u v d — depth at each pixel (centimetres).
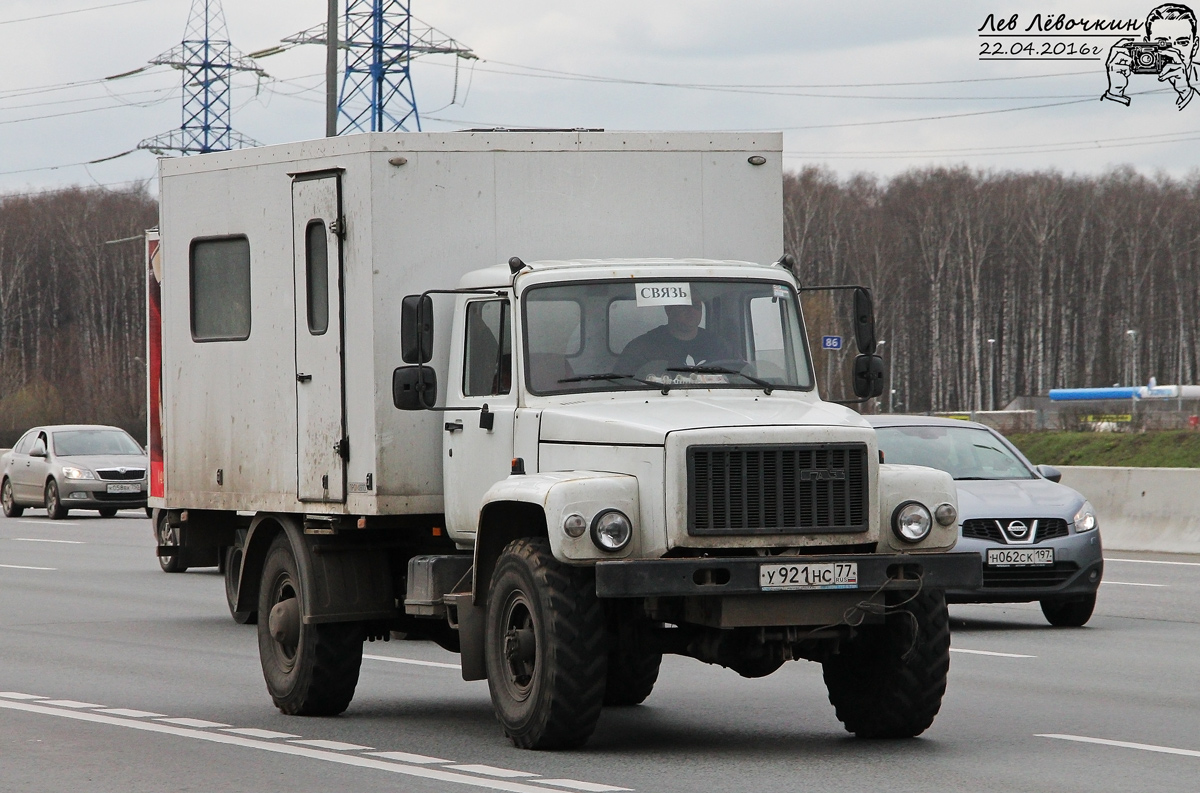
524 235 2953
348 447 2939
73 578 6275
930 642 2625
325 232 2991
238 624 4722
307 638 3000
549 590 2473
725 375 2725
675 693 3334
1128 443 13238
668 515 2422
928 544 2533
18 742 2725
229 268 3291
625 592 2361
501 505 2620
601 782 2308
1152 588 5409
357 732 2841
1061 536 4347
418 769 2436
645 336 2725
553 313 2720
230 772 2431
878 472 2511
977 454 4812
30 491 10269
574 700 2477
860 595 2452
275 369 3147
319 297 3019
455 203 2911
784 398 2720
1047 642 4109
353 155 2909
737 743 2680
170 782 2356
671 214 3039
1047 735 2742
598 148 3000
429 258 2894
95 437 10400
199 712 3100
